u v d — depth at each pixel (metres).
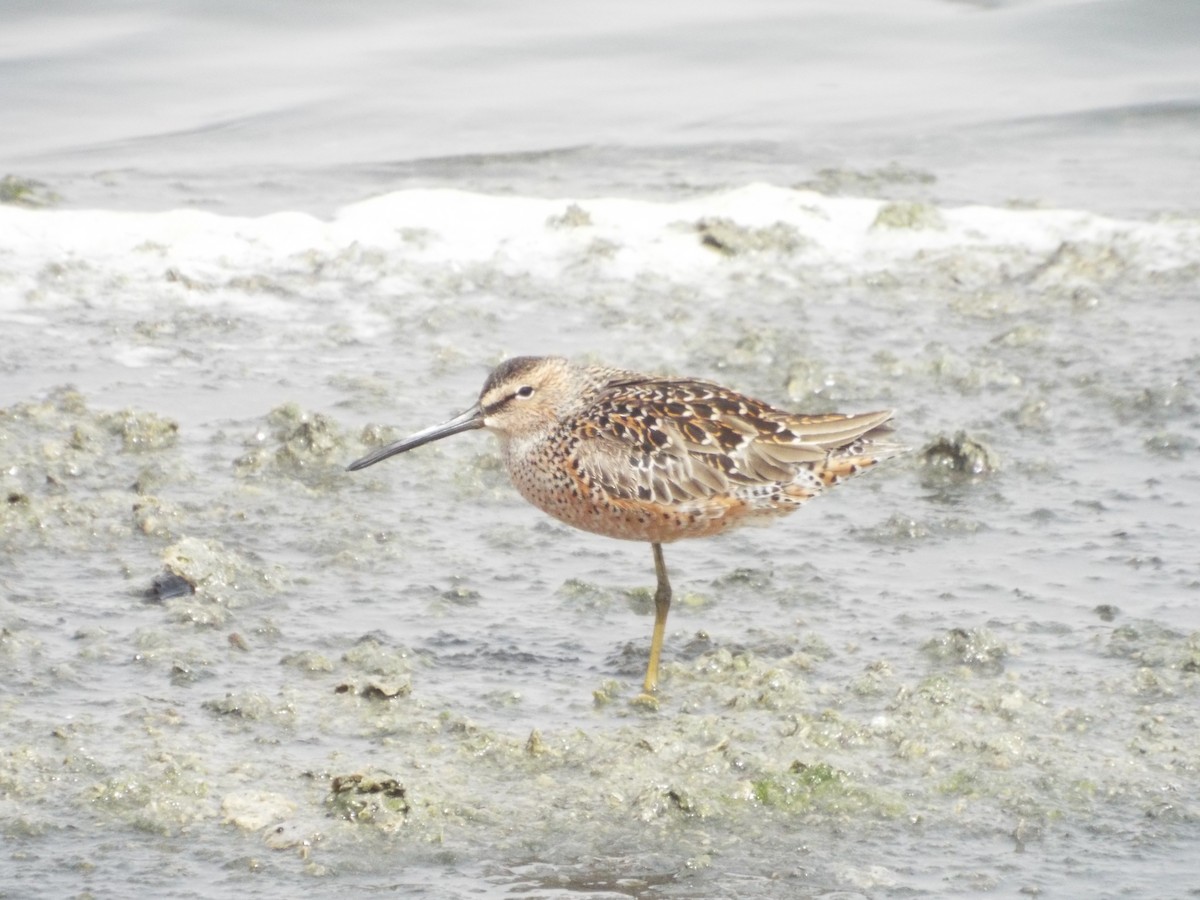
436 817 9.90
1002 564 13.65
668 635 12.51
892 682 11.62
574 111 26.92
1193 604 12.85
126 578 13.11
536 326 18.77
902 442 13.77
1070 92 27.72
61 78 27.14
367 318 18.95
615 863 9.54
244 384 17.12
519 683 11.73
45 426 15.74
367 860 9.52
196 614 12.41
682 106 27.27
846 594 13.15
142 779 10.12
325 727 10.94
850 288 20.12
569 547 14.09
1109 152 25.45
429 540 14.05
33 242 20.41
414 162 24.83
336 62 28.33
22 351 17.61
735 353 17.89
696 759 10.55
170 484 14.80
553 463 12.28
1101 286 20.16
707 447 11.91
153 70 27.70
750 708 11.34
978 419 16.61
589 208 22.06
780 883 9.39
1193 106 27.02
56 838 9.63
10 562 13.24
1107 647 12.13
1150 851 9.74
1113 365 17.80
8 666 11.53
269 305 19.20
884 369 17.64
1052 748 10.78
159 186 23.44
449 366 17.66
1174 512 14.56
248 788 10.13
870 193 23.58
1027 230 21.81
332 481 15.09
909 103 27.33
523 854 9.61
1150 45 29.23
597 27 30.00
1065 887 9.38
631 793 10.20
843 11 30.75
